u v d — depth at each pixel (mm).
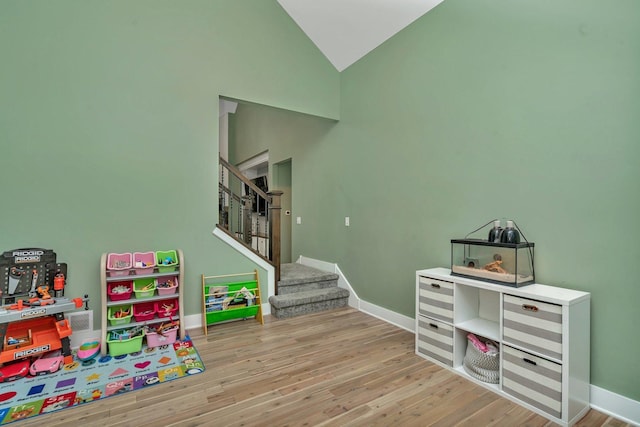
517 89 2447
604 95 2002
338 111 4371
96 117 2994
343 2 3428
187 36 3377
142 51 3174
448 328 2553
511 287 2178
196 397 2146
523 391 2061
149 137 3207
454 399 2145
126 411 1993
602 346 2025
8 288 2596
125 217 3113
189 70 3383
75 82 2916
